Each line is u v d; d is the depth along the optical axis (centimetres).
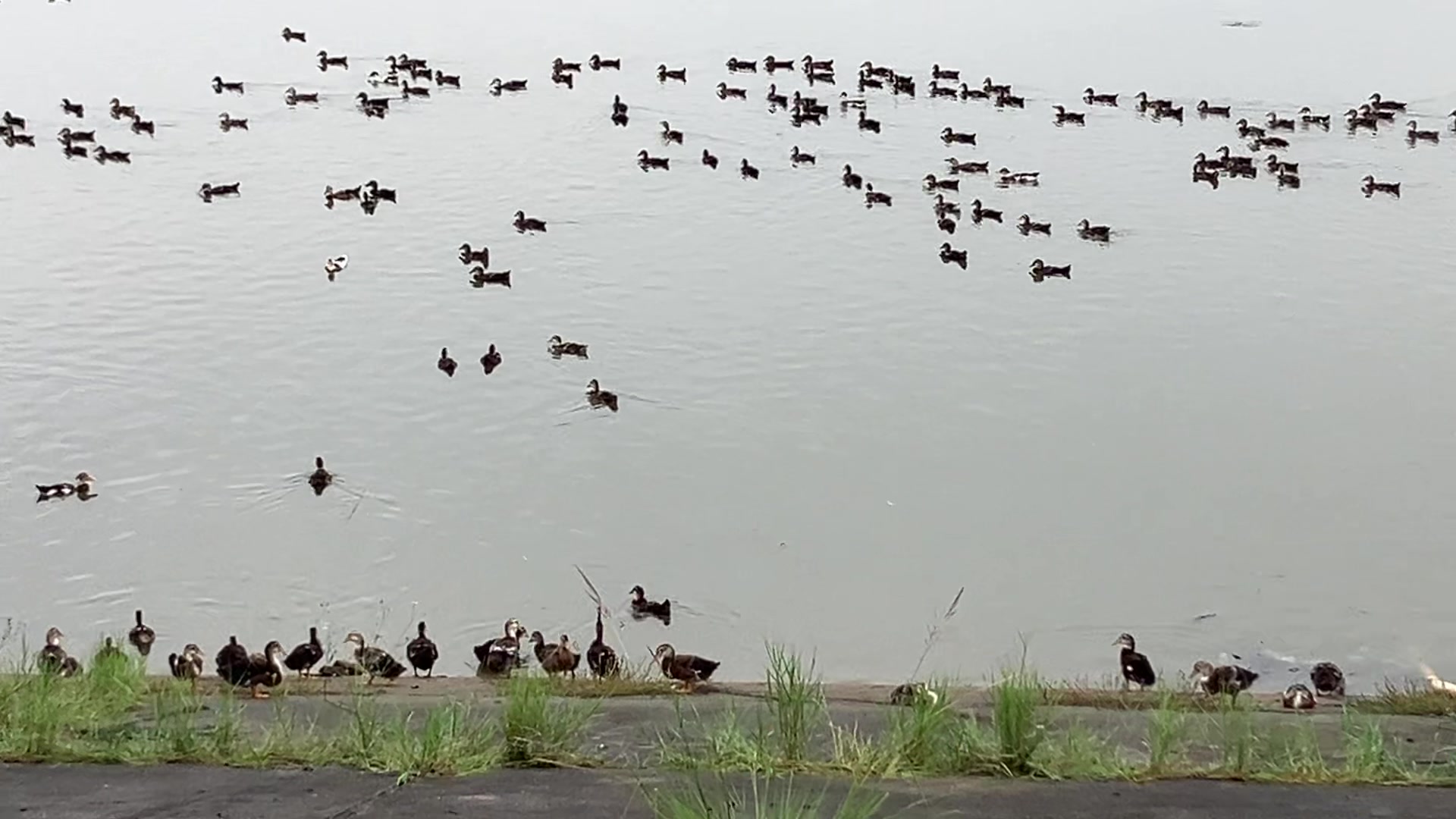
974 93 6806
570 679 2050
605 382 3688
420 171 5688
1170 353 3919
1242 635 2608
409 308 4241
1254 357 3891
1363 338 4022
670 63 7469
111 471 3216
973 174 5616
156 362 3825
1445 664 2512
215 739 1363
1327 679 2378
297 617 2664
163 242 4866
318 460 3203
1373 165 5744
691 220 5075
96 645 2348
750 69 7244
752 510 3067
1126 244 4844
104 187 5534
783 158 5847
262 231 4975
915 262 4647
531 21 8588
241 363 3819
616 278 4494
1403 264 4638
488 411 3525
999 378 3744
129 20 8756
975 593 2745
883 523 3005
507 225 5016
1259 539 2950
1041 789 1244
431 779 1257
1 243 4856
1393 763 1357
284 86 7044
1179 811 1188
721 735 1370
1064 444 3369
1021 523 3012
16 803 1180
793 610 2691
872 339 3994
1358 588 2772
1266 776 1302
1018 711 1348
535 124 6366
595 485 3167
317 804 1181
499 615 2667
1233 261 4678
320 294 4356
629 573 2811
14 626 2586
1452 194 5375
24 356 3850
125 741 1369
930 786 1251
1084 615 2675
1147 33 8206
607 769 1298
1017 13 8806
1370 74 7188
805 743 1377
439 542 2931
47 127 6375
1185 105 6625
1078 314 4203
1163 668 2483
